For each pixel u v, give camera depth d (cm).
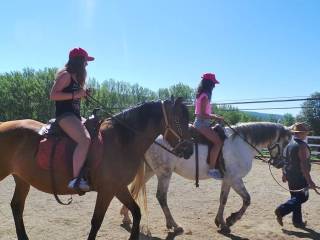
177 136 530
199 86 673
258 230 666
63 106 476
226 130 685
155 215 751
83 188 469
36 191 923
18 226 540
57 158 477
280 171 1444
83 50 476
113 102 5012
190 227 675
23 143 494
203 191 1002
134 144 512
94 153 479
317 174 1420
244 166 671
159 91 5488
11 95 4597
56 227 643
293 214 700
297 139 689
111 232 625
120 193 504
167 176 659
